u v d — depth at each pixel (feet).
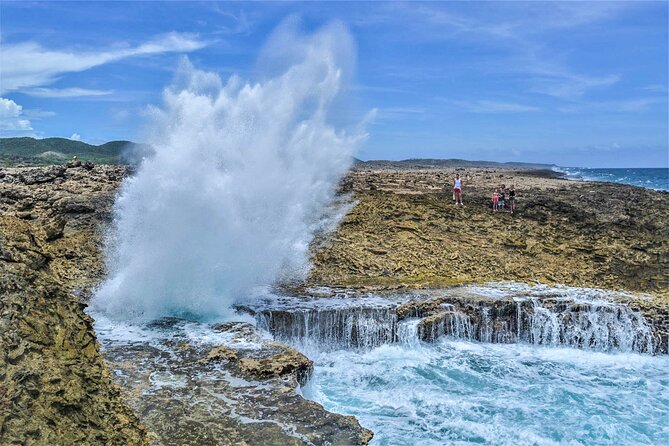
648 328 45.78
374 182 121.19
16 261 18.69
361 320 43.60
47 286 19.15
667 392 37.29
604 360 43.27
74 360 17.83
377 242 62.64
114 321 38.09
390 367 39.70
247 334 35.99
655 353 45.11
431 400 34.32
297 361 31.32
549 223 74.95
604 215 84.17
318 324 42.98
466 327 45.29
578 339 45.68
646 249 62.95
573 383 38.22
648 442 30.45
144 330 36.47
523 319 46.14
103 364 19.48
